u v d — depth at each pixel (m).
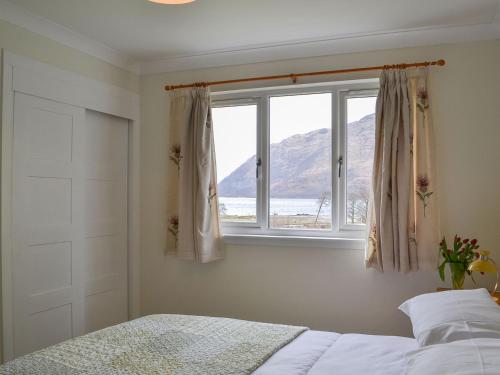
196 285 3.67
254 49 3.47
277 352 1.91
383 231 3.03
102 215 3.55
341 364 1.78
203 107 3.55
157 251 3.81
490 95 2.97
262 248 3.48
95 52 3.39
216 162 3.73
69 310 3.16
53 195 3.03
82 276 3.27
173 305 3.75
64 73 3.11
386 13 2.82
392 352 1.92
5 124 2.68
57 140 3.06
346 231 3.35
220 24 3.00
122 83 3.70
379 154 3.12
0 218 2.66
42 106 2.95
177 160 3.69
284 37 3.24
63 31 3.07
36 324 2.91
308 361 1.80
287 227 3.55
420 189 3.01
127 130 3.82
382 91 3.10
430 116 3.01
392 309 3.13
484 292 2.08
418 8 2.74
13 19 2.75
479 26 2.96
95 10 2.77
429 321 1.88
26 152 2.83
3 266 2.67
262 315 3.47
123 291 3.77
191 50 3.53
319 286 3.32
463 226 3.01
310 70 3.38
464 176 3.01
